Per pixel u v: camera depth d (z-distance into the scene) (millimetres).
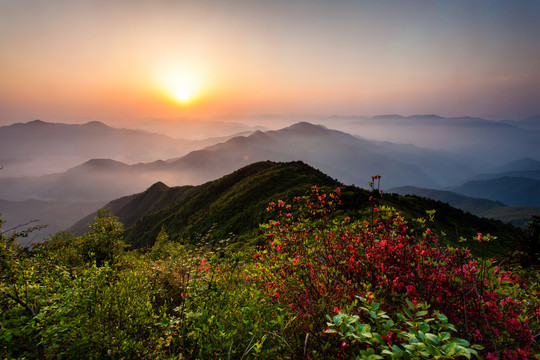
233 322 3416
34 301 4172
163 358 3303
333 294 3451
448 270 3363
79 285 4641
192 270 5285
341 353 2584
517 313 2932
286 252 4441
